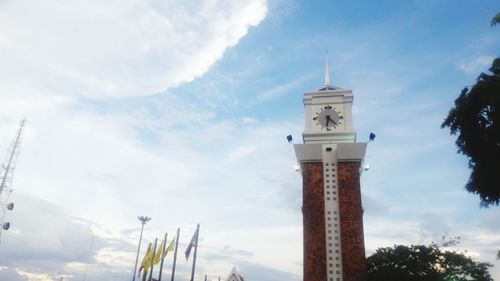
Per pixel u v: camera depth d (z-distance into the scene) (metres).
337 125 52.19
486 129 35.25
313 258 45.41
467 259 62.50
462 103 35.94
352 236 45.81
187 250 54.22
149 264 63.97
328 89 55.06
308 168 50.50
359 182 48.56
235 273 61.16
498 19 34.25
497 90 32.97
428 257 62.47
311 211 47.94
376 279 62.66
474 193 38.06
